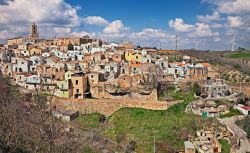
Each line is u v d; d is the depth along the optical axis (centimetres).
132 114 11525
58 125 4072
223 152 9125
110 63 14900
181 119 10900
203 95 13025
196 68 15150
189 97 12494
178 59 19338
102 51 18550
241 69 19900
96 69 14575
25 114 5903
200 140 9594
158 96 12600
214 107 11581
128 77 12912
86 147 8075
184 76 14800
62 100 12156
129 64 15075
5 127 5597
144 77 13162
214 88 13275
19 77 13662
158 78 13625
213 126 10412
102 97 12725
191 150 8862
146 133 10131
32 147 4691
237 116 11156
